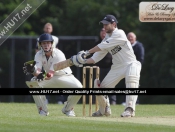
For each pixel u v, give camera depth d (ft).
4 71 353.10
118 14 364.99
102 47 136.56
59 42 310.86
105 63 188.55
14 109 160.97
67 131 107.96
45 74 136.77
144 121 128.16
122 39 137.49
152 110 162.40
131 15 360.89
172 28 341.62
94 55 139.95
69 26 383.65
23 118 125.18
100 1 380.58
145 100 327.88
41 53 140.26
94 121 122.72
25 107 168.35
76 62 136.05
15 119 123.34
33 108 165.58
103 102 141.08
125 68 138.62
